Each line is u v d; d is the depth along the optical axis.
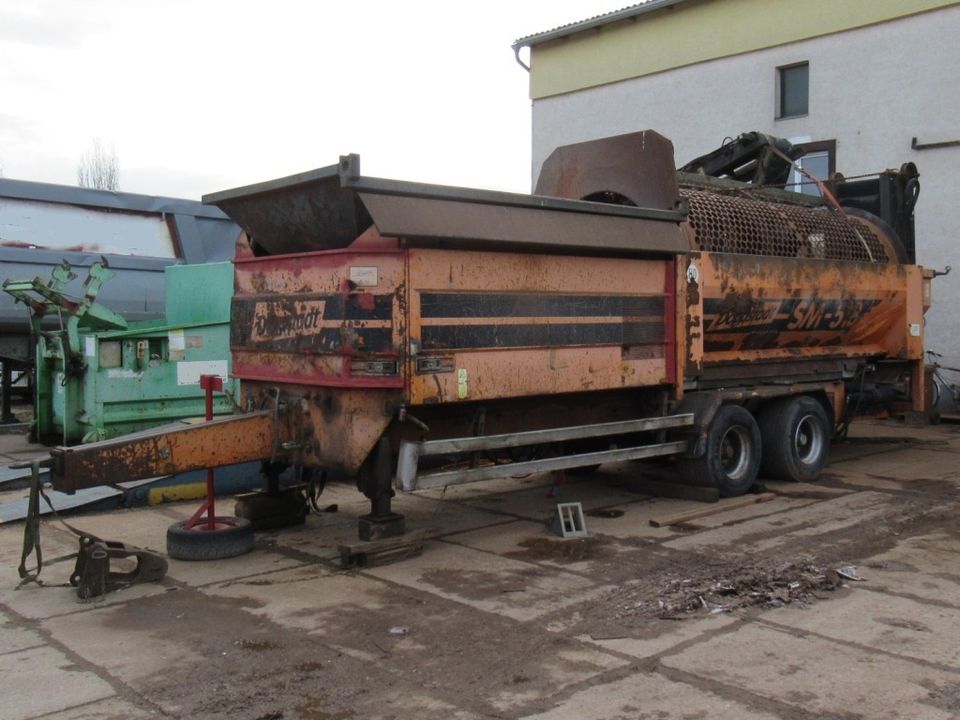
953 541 6.59
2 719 3.74
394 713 3.80
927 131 14.41
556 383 6.55
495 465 6.52
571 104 20.28
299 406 6.16
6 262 11.98
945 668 4.24
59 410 10.93
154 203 13.56
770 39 16.55
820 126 15.82
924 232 14.45
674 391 7.68
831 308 9.26
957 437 12.16
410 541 6.16
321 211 5.89
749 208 8.91
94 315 9.72
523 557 6.21
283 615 5.02
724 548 6.38
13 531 6.99
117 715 3.79
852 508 7.70
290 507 7.08
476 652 4.47
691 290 7.72
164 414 9.87
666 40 18.34
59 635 4.73
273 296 6.29
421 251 5.68
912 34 14.55
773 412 8.80
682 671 4.21
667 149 7.58
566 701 3.90
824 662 4.31
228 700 3.93
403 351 5.61
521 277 6.29
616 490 8.56
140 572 5.61
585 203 6.63
